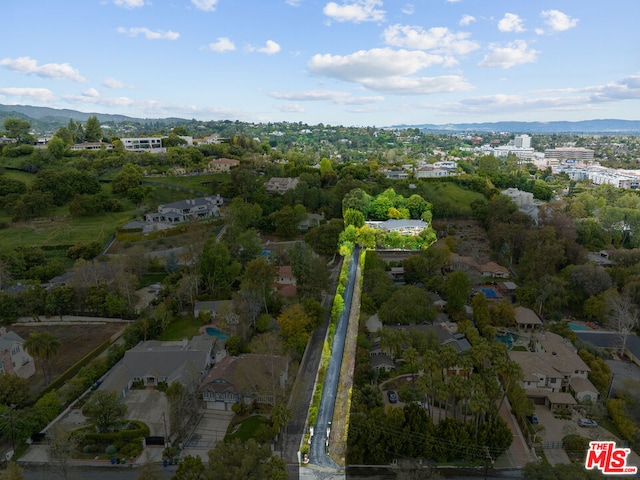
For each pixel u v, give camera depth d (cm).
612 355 8669
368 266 12262
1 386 6725
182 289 10562
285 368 7575
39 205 14975
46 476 5725
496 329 9550
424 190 19600
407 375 7906
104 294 10200
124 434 6284
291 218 16500
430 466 5756
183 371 7600
